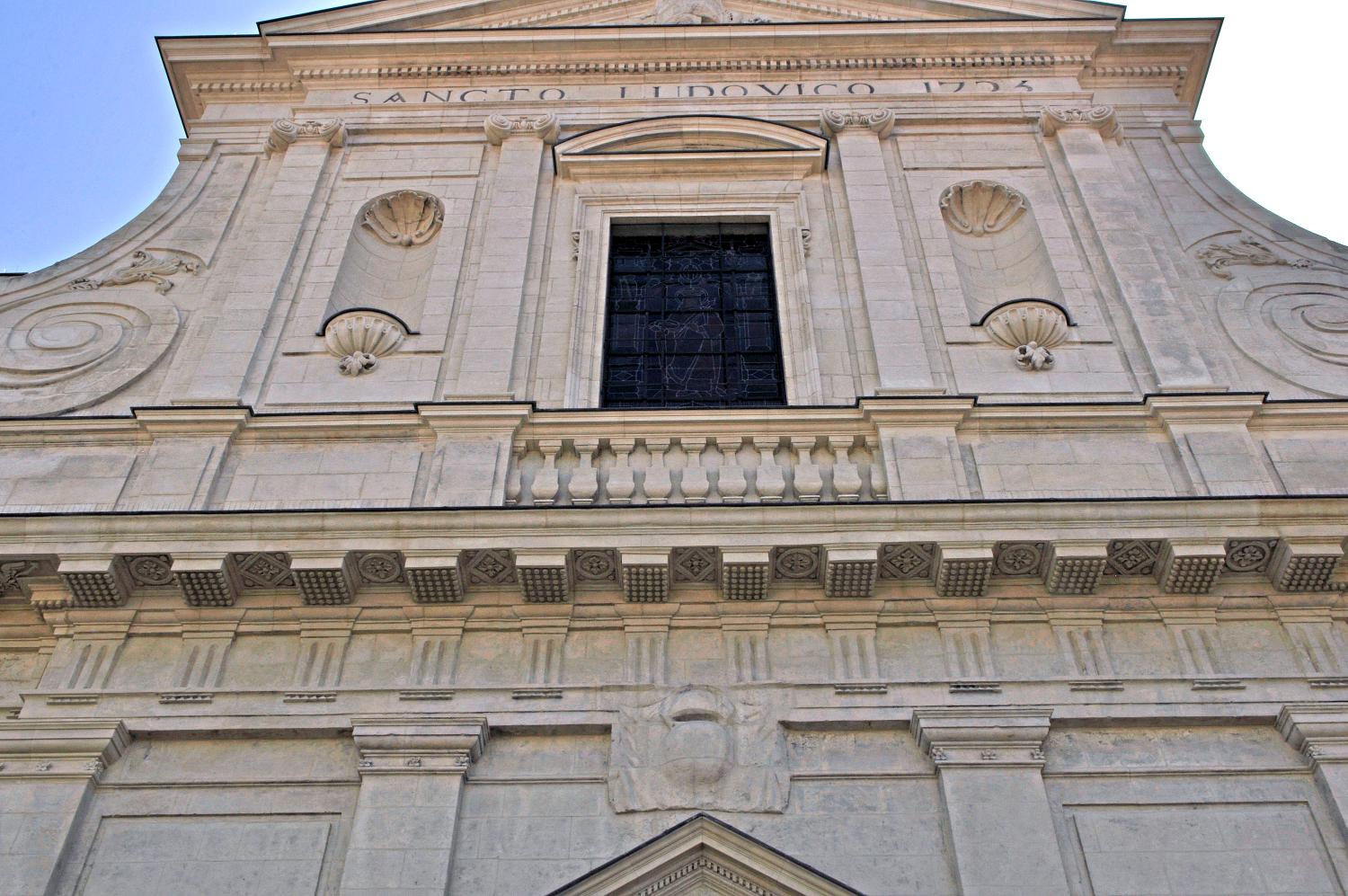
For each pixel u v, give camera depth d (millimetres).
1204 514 11734
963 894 9852
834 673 11453
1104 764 10867
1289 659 11453
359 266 16266
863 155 17219
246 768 10969
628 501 12570
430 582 11719
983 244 16719
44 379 14516
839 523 11781
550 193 16906
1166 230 16562
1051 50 18922
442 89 18688
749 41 18859
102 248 16422
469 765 10859
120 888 10172
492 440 13164
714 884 10117
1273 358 14570
